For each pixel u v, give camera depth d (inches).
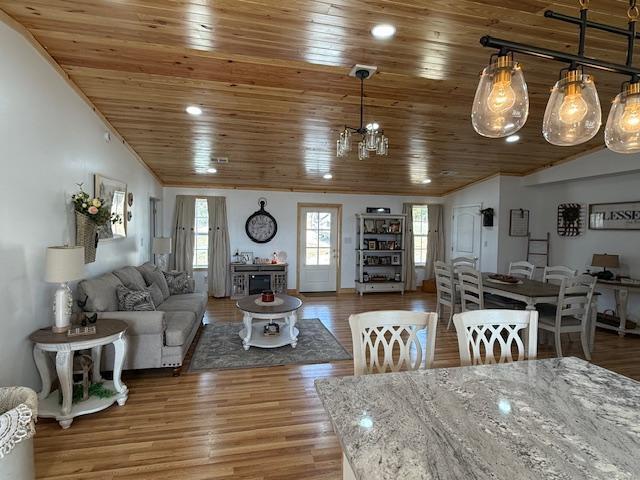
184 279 216.1
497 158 225.6
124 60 114.9
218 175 261.1
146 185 230.2
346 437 42.6
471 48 106.3
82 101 135.0
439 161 230.4
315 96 140.7
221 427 100.4
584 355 158.4
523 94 62.5
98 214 133.3
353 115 158.4
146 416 105.7
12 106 93.2
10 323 93.3
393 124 169.0
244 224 292.5
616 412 49.4
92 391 111.2
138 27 97.4
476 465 37.9
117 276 153.2
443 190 317.4
